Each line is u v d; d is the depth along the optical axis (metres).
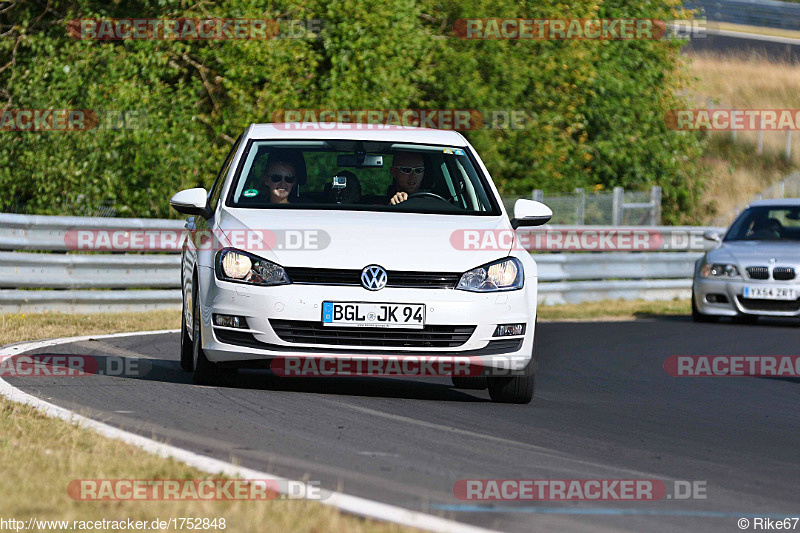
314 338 23.23
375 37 65.25
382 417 22.23
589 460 19.05
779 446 21.84
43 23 63.16
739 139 117.19
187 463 16.16
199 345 24.64
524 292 24.31
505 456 18.92
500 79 74.00
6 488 14.14
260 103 62.88
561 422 23.19
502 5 73.62
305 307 23.14
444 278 23.61
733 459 20.03
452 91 71.88
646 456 19.78
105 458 16.12
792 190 110.06
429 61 70.62
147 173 58.97
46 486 14.34
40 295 44.78
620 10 82.75
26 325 38.47
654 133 87.06
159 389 24.50
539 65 75.81
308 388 25.94
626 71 83.50
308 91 65.56
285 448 18.44
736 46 152.25
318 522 13.11
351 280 23.33
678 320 54.09
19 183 59.66
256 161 26.86
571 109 79.00
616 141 83.19
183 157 59.75
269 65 62.41
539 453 19.42
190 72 66.81
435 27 75.94
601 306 60.47
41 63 60.00
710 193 106.62
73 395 23.17
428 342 23.45
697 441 21.84
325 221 24.61
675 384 31.61
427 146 27.81
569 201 67.75
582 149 82.12
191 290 25.92
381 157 27.14
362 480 16.34
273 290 23.22
